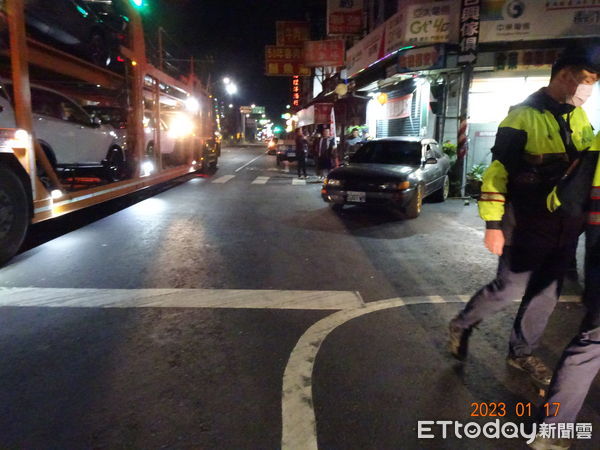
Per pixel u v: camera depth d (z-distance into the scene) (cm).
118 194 857
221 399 281
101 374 308
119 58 914
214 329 380
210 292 467
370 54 1383
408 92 1502
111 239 694
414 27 1079
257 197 1177
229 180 1608
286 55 2798
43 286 479
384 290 480
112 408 271
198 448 238
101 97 982
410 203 854
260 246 661
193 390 291
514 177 270
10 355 332
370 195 846
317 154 1562
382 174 853
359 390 293
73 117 790
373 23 1831
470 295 467
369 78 1599
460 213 942
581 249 671
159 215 904
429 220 865
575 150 261
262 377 307
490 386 299
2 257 539
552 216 266
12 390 288
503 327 387
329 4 1872
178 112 1483
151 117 1138
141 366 319
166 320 396
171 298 448
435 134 1332
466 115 1112
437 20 1065
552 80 260
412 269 555
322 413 269
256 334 371
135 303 434
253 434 249
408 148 980
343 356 337
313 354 339
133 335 367
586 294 223
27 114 578
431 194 1083
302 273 536
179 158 1503
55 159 727
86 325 384
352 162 999
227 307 427
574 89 254
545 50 1093
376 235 739
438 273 540
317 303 441
